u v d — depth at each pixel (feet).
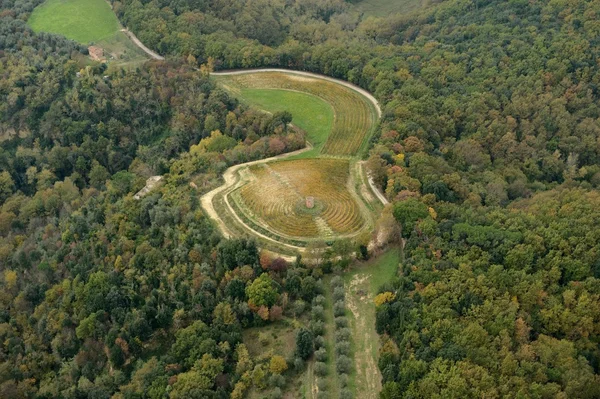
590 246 529.86
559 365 432.25
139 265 585.63
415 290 494.18
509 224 570.05
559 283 510.99
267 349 497.46
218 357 487.20
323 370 466.70
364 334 498.69
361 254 564.71
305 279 530.68
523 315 471.62
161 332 537.24
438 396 405.80
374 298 531.91
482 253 525.75
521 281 496.23
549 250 534.37
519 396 402.72
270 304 515.09
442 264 513.04
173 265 576.61
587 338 462.60
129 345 522.47
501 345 442.09
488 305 468.75
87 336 546.67
